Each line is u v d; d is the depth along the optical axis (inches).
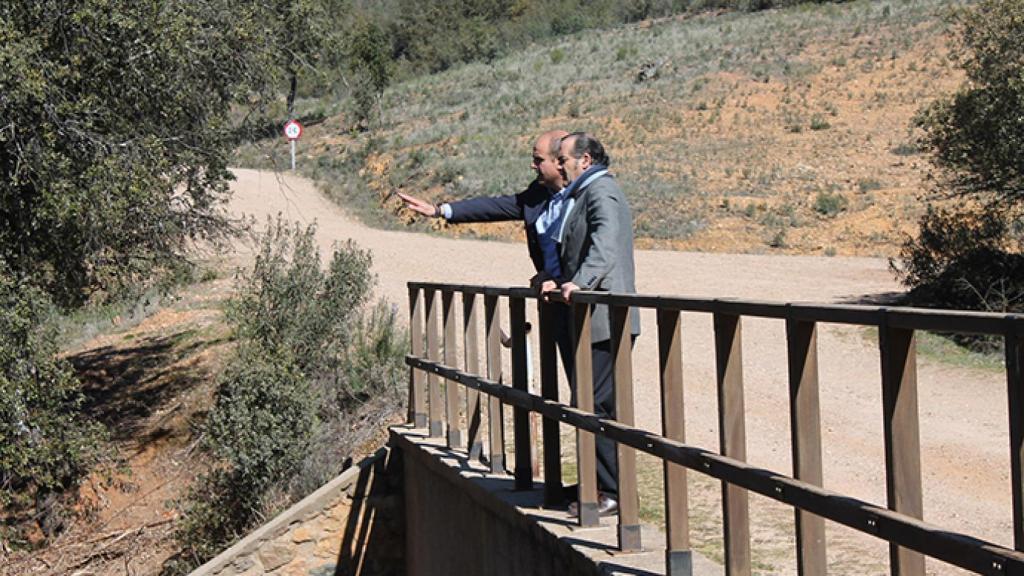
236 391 475.8
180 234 628.1
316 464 467.5
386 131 2059.5
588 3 3521.2
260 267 554.6
